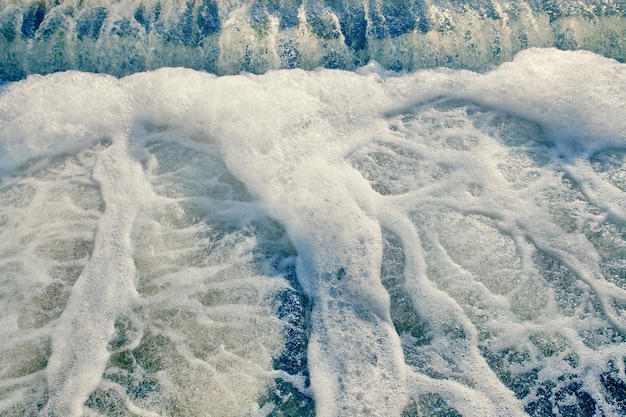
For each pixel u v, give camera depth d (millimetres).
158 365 3832
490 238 4496
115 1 6492
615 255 4352
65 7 6410
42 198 4836
